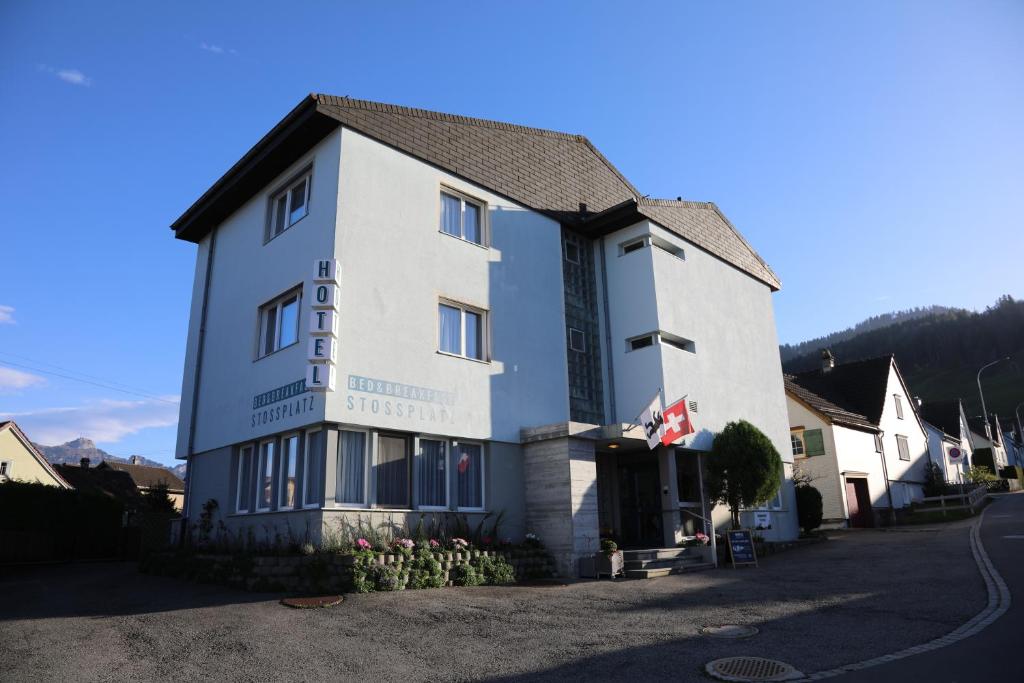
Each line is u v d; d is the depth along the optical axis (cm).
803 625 875
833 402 3344
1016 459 7856
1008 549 1466
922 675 636
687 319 1930
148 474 5228
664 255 1895
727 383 2045
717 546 1666
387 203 1418
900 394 3741
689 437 1809
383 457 1316
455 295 1505
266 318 1517
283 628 872
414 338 1392
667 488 1712
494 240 1642
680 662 718
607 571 1347
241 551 1305
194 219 1775
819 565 1490
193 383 1697
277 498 1341
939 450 4228
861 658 708
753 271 2344
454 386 1445
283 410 1341
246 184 1605
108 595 1180
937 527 2312
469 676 683
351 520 1224
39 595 1200
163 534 2127
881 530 2477
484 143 1697
